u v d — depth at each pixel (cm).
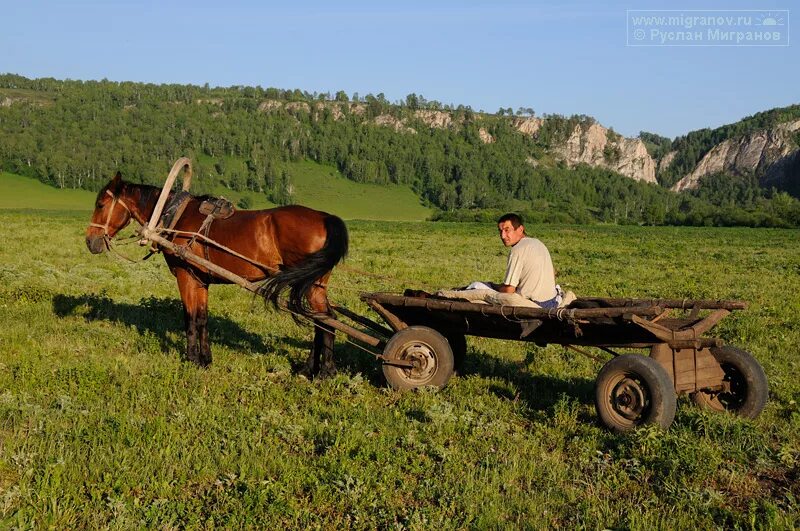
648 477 540
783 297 1598
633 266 2458
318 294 804
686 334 653
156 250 884
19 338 941
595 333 687
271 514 466
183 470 529
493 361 925
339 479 512
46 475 495
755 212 12406
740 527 461
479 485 512
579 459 575
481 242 4219
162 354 883
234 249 823
